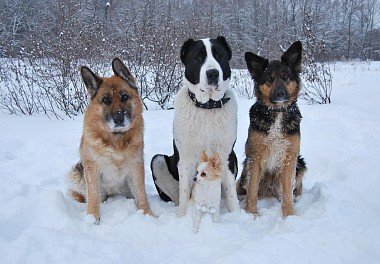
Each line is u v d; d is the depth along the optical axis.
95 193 2.36
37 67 6.33
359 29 20.33
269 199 2.74
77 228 2.18
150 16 7.29
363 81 7.72
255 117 2.47
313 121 4.30
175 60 5.44
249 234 2.10
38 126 4.52
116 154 2.36
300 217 2.20
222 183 2.45
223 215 2.32
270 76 2.42
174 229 2.15
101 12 10.04
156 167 2.65
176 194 2.67
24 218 2.27
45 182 2.99
